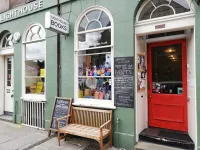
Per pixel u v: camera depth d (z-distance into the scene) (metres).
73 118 4.36
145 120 4.27
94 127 3.97
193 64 3.31
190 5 3.24
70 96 4.54
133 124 3.65
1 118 6.09
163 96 4.18
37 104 5.20
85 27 4.41
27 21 5.43
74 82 4.49
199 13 3.09
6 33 6.23
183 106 3.95
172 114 4.08
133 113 3.65
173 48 4.09
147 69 4.38
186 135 3.74
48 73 4.93
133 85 3.66
